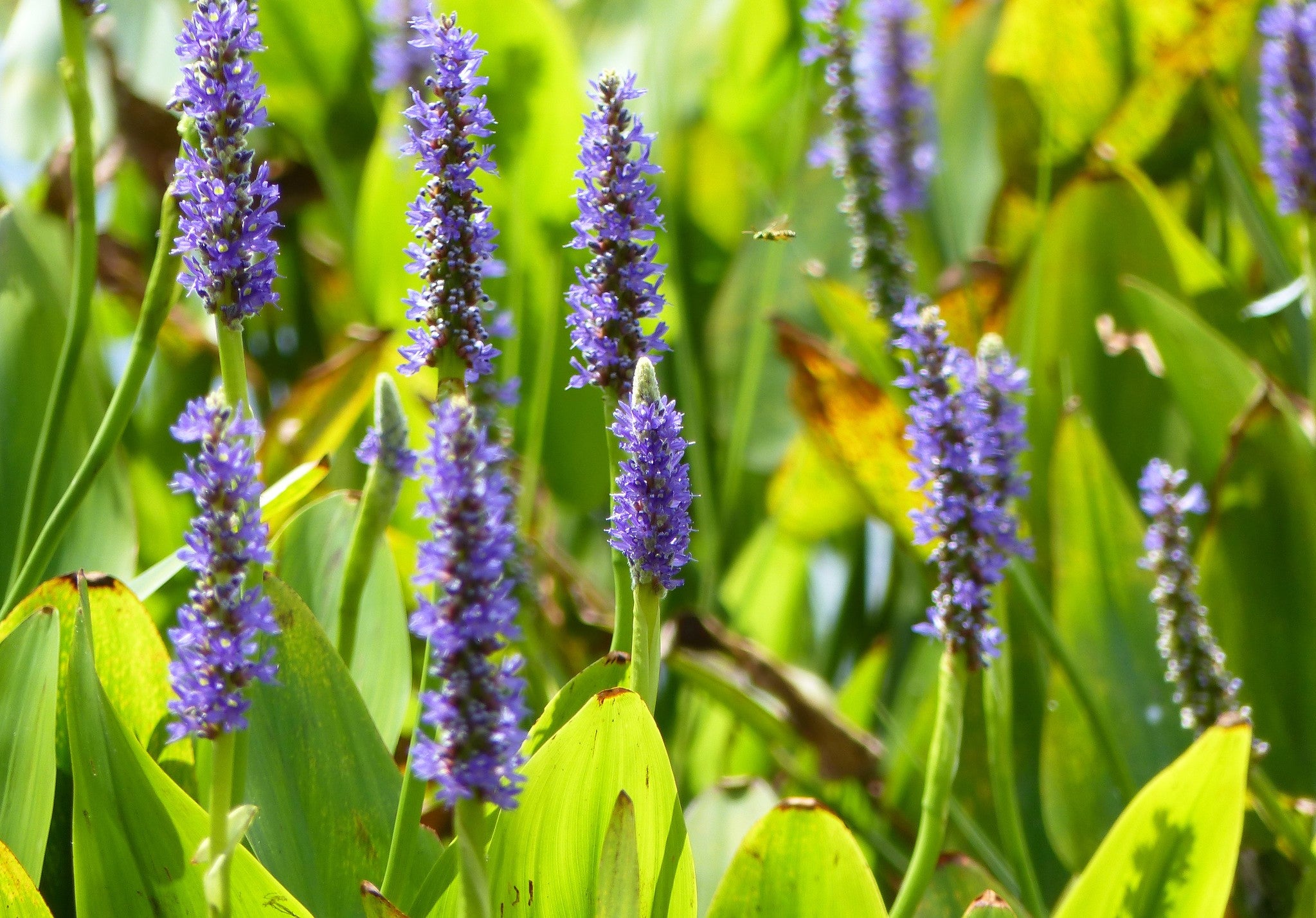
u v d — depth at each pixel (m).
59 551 2.08
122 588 1.92
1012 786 2.02
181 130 1.85
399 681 2.00
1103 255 2.45
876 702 2.19
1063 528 2.14
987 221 2.92
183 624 1.76
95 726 1.82
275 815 1.89
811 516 2.79
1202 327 2.21
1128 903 1.89
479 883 1.76
